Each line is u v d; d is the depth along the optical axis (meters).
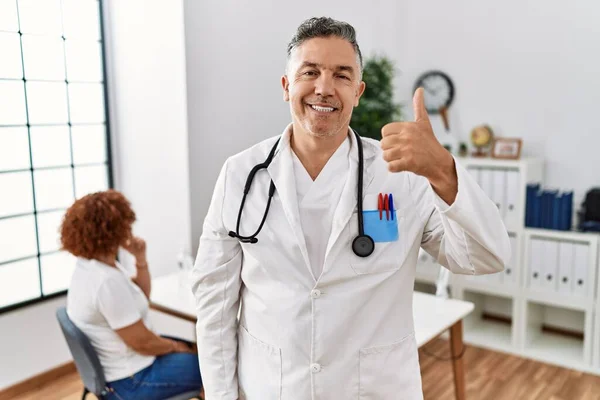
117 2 3.70
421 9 4.50
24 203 3.51
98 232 2.30
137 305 2.44
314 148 1.37
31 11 3.45
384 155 1.08
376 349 1.35
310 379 1.34
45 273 3.66
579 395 3.34
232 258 1.45
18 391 3.33
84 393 2.44
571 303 3.69
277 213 1.37
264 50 3.92
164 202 3.72
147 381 2.33
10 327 3.29
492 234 1.16
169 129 3.58
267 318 1.37
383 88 4.11
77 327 2.21
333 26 1.26
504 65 4.17
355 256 1.33
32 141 3.53
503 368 3.69
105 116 3.85
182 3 3.33
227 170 1.45
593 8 3.75
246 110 3.86
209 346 1.48
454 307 2.67
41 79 3.53
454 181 1.12
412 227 1.35
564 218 3.73
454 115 4.46
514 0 4.06
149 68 3.61
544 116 4.05
